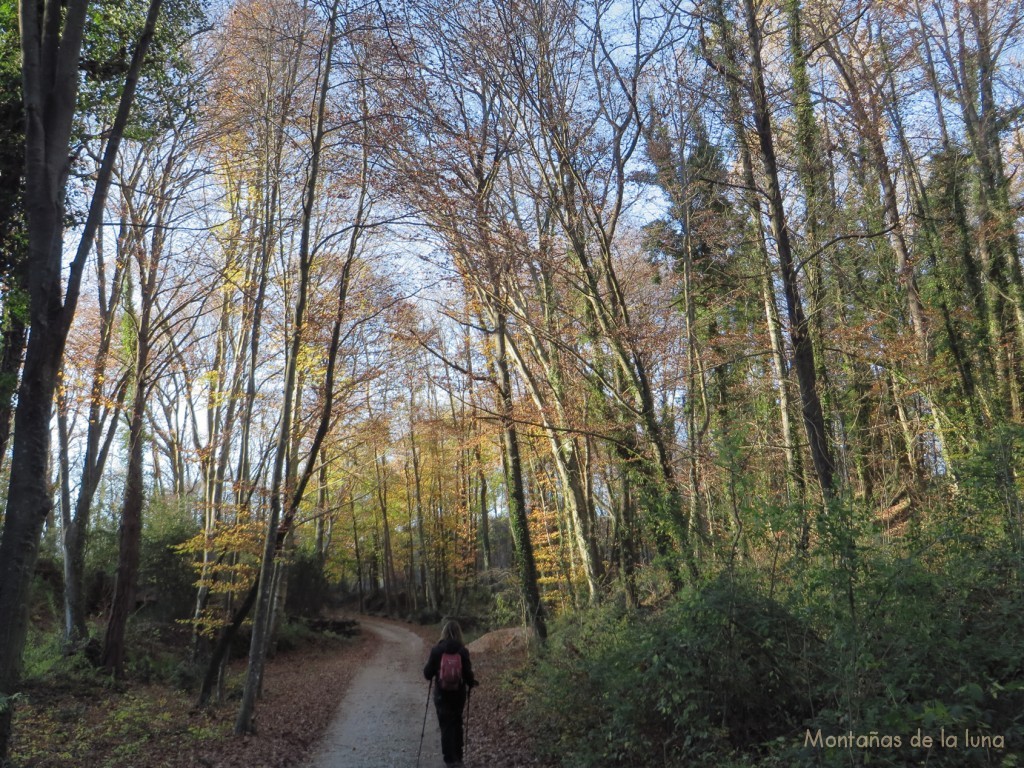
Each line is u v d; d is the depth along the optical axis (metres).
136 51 8.06
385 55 12.76
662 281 20.05
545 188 14.14
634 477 11.41
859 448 17.09
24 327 10.38
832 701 6.05
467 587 45.94
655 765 7.04
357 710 14.73
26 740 10.21
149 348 18.00
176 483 32.81
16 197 10.03
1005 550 6.13
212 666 14.58
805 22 13.19
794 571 6.43
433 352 16.48
